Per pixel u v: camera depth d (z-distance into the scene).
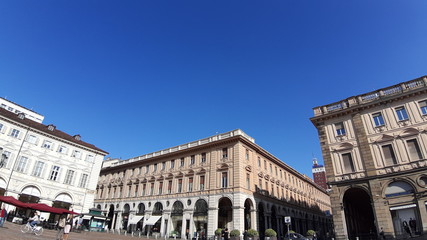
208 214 37.34
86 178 48.69
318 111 32.47
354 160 27.75
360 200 32.97
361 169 27.05
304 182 65.88
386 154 26.31
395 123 26.84
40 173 42.69
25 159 41.38
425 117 25.45
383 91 28.66
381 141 26.86
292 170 58.69
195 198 40.25
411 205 23.25
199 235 36.91
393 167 25.38
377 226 24.23
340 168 28.36
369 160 26.73
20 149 41.00
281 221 46.53
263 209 42.06
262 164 46.38
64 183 45.34
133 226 46.12
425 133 24.91
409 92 26.59
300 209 57.00
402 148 25.61
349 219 29.39
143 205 47.16
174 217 41.53
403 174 24.47
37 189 41.97
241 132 41.78
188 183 42.81
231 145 40.53
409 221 23.30
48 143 44.88
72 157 47.59
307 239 30.97
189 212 39.72
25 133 42.31
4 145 39.34
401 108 27.14
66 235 18.23
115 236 34.06
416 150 24.97
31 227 23.53
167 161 48.06
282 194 50.75
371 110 28.72
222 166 39.66
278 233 44.12
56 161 45.16
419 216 22.70
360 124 28.64
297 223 53.44
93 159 50.78
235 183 37.12
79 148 49.06
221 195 37.62
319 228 64.81
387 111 27.72
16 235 19.33
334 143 29.73
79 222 39.84
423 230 22.06
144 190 48.91
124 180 54.00
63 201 44.50
